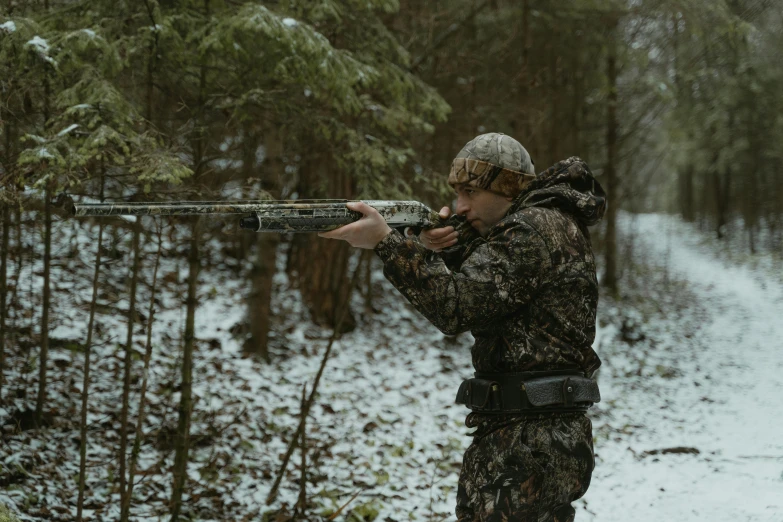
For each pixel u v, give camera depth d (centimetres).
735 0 1305
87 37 398
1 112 396
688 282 2159
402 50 628
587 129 1585
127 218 409
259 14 441
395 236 207
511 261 206
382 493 529
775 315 1670
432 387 845
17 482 452
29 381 590
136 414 596
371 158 540
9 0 437
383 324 1085
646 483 577
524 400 210
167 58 455
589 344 217
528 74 1100
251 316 826
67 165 360
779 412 861
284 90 479
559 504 215
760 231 3084
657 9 1120
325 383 792
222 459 553
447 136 1004
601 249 1964
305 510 488
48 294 531
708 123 2581
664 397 935
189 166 448
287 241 1302
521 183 229
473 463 220
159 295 884
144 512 455
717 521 486
